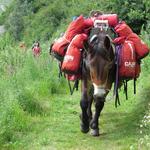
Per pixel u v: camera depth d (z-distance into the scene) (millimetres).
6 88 11406
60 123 10898
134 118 10570
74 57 9148
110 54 8742
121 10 25203
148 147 8180
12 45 15461
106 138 9484
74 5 61656
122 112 11516
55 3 71938
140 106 11281
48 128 10445
